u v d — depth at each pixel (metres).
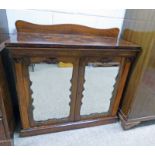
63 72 1.12
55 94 1.22
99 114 1.45
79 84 1.21
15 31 1.25
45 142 1.27
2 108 0.99
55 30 1.28
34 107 1.22
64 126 1.37
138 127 1.51
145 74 1.19
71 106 1.30
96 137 1.36
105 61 1.16
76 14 1.30
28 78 1.07
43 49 0.96
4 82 1.14
